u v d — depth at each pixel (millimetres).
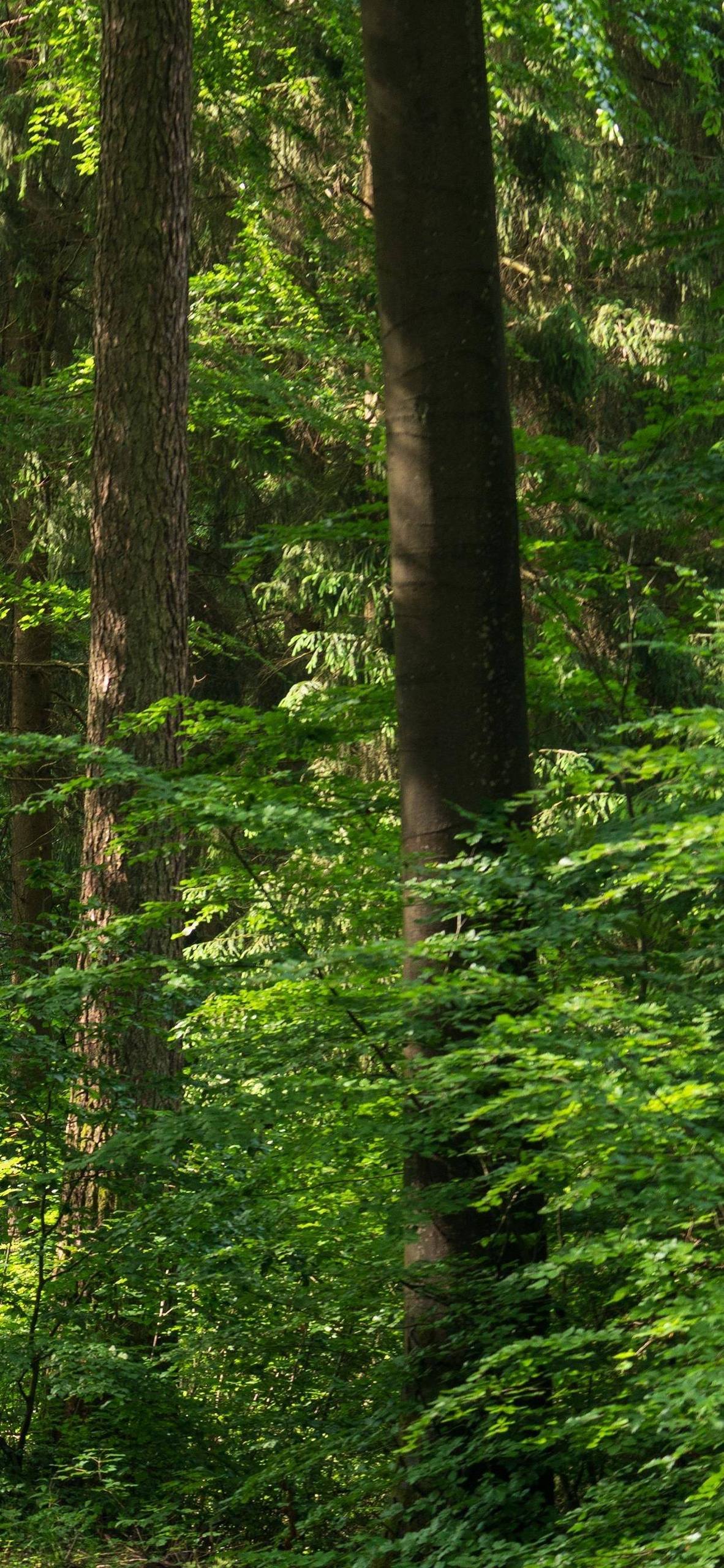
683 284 12906
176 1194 5555
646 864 3701
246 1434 5781
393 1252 4820
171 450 8070
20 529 14078
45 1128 6117
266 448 12477
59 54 11938
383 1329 5574
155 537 7969
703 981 4324
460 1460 4199
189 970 5371
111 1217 6211
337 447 13867
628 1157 3494
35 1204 6266
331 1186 5301
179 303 8188
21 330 14414
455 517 4973
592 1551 3408
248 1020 4945
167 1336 6746
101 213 8164
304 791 4934
